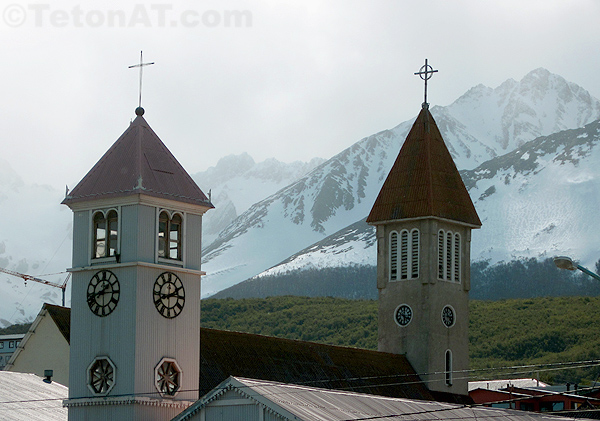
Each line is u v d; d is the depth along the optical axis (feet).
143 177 411.13
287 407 347.97
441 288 589.32
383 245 602.03
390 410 395.34
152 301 406.21
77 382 409.08
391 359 571.28
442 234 595.06
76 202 417.49
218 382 442.50
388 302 595.06
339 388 506.48
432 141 609.42
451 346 590.55
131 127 431.43
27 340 510.99
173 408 407.23
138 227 404.77
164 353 408.46
